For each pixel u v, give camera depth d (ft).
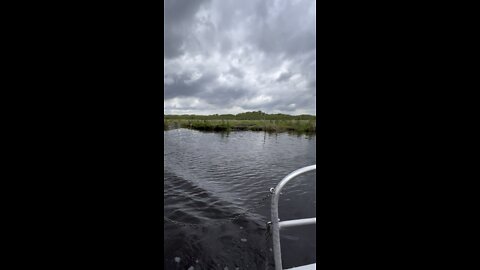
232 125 266.98
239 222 27.04
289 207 33.83
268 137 208.33
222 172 64.64
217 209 33.06
